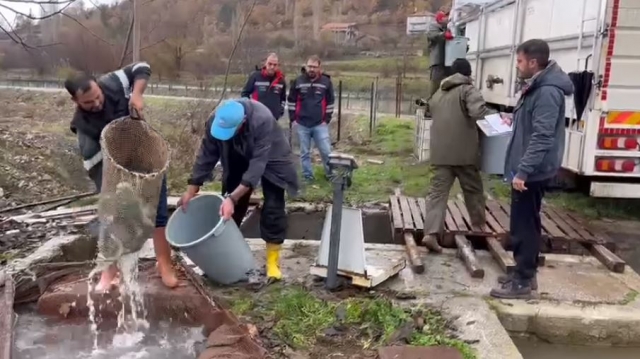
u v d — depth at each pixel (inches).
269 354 130.9
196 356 134.6
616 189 235.9
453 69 200.4
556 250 212.1
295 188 172.4
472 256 189.8
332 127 630.5
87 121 148.9
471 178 205.9
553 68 155.8
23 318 150.3
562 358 151.9
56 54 394.9
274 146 167.6
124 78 149.9
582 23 238.7
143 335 144.7
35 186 353.4
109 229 140.3
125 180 135.0
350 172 160.4
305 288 168.2
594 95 227.6
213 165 170.2
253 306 155.8
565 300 165.5
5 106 890.7
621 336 156.5
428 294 167.5
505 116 224.4
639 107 226.5
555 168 158.2
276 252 174.9
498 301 164.1
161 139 147.6
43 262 181.8
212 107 417.4
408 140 482.6
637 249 224.4
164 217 153.8
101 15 411.5
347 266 169.2
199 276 172.7
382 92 981.2
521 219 163.5
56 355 134.0
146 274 164.7
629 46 222.4
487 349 136.9
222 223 157.6
